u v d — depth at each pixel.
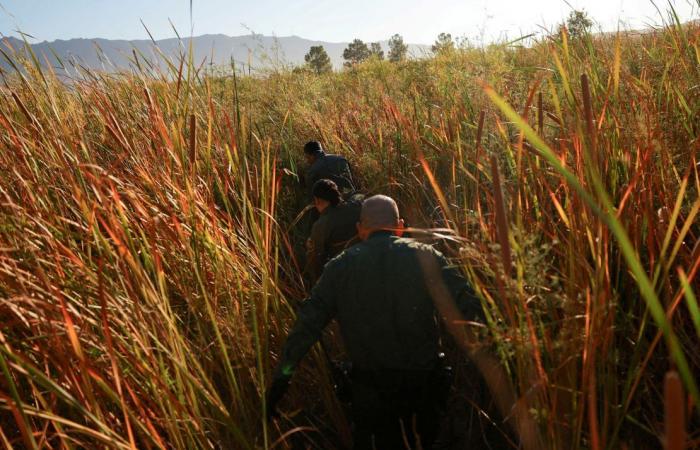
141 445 2.21
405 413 2.48
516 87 4.41
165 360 2.33
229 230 3.12
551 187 2.70
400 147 4.73
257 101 6.95
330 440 2.84
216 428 2.25
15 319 2.15
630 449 1.91
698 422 1.96
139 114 3.81
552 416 1.69
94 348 2.15
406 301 2.44
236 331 2.55
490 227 2.14
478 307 2.28
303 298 3.60
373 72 10.19
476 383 2.90
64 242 2.62
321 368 2.84
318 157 5.11
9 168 2.89
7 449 1.68
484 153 2.94
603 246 1.89
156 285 2.59
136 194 2.95
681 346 2.10
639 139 2.34
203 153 3.77
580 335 1.74
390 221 2.62
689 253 2.21
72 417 2.13
